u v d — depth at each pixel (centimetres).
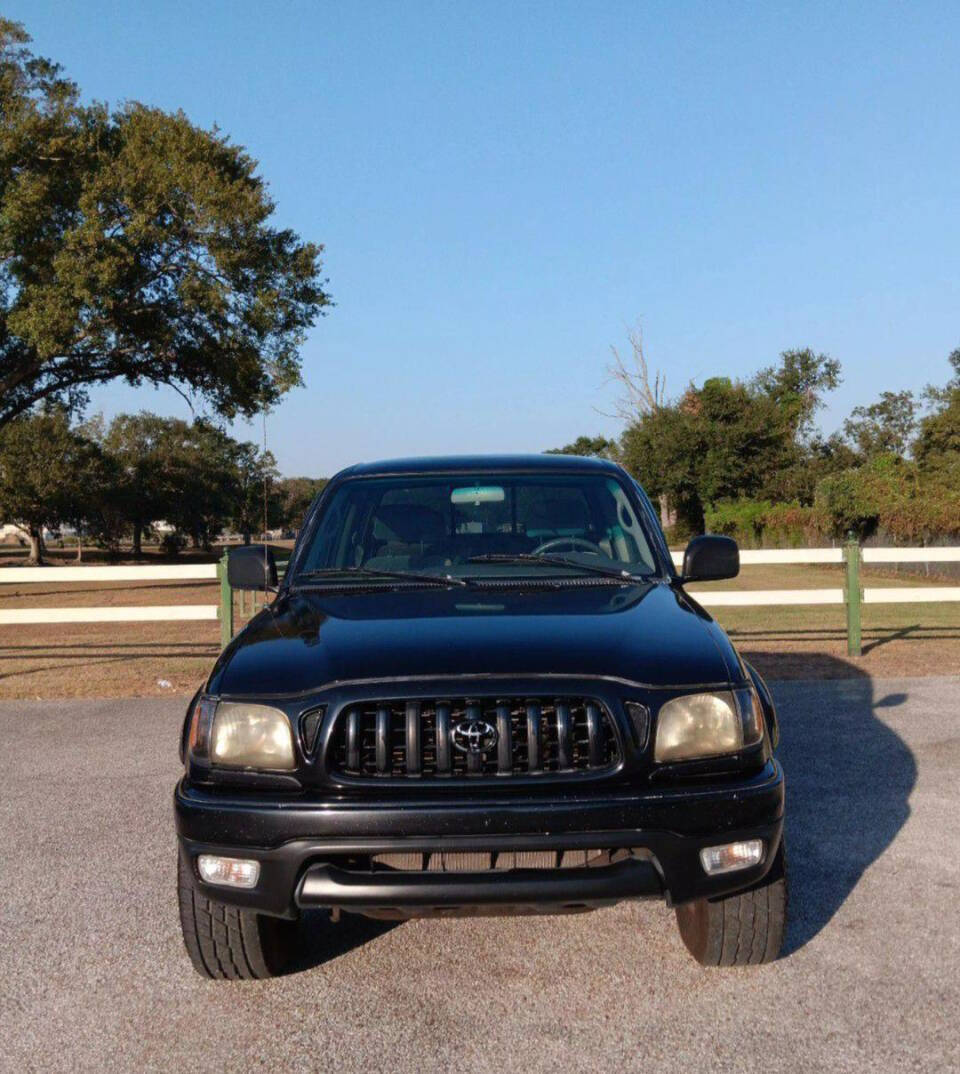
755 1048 315
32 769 711
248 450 8038
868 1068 302
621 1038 325
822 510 3619
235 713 326
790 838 515
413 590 412
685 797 307
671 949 392
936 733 747
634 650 334
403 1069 311
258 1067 315
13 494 6119
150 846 535
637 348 5916
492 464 486
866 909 423
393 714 317
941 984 355
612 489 471
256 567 455
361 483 480
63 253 2716
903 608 1802
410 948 401
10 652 1347
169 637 1544
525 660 324
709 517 4938
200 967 362
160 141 2838
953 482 3588
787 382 7331
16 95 2867
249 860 312
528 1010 346
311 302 3031
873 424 8225
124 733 824
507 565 432
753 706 331
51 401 3541
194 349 3156
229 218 2742
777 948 359
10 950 405
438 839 302
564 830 302
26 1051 327
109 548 6975
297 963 390
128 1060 321
